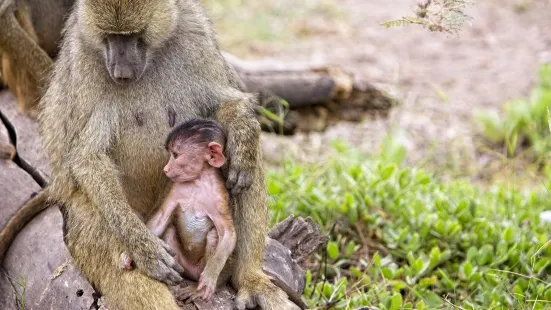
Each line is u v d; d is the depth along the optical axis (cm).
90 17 745
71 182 786
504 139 1577
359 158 1356
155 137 787
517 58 2019
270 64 1327
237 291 774
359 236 1090
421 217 1091
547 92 1625
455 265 1022
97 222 760
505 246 1027
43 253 806
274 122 1358
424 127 1658
